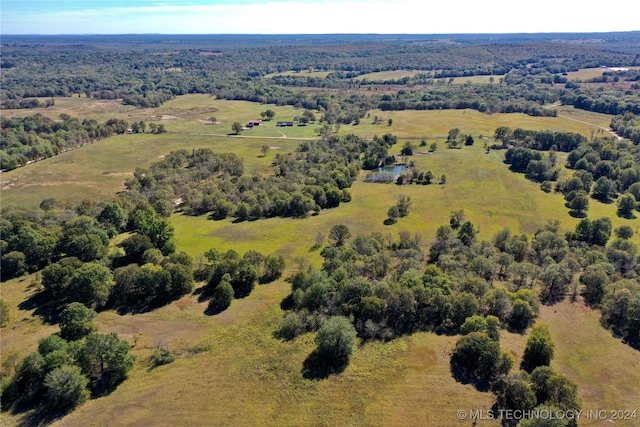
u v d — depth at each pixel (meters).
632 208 143.00
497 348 65.12
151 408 62.75
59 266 93.38
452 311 77.62
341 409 61.28
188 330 80.88
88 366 68.12
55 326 84.06
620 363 67.81
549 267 88.44
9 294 95.12
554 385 58.66
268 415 60.97
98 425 60.19
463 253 106.00
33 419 61.38
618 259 98.81
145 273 90.94
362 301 79.38
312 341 75.44
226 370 69.81
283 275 101.19
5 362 71.88
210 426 59.41
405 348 72.12
